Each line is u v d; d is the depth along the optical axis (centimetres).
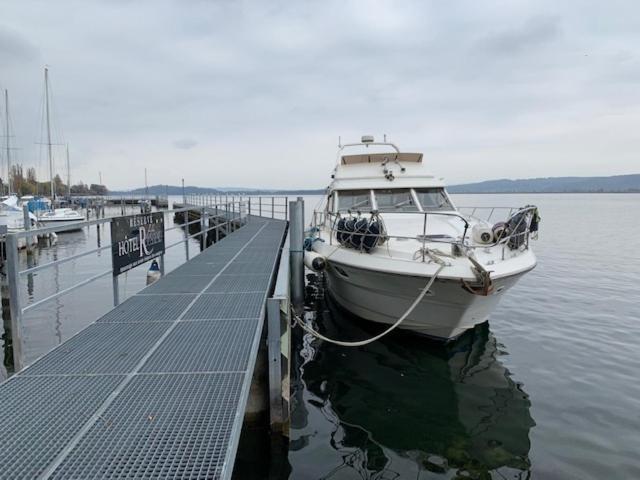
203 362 339
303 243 890
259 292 557
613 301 1080
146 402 278
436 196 900
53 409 269
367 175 924
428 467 423
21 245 1880
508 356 698
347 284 761
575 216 5047
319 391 582
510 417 513
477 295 585
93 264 1667
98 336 396
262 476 408
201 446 233
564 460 430
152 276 859
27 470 213
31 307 373
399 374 627
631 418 508
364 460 433
